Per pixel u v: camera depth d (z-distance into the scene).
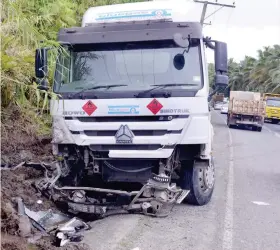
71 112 5.55
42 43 6.07
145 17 6.05
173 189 5.68
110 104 5.46
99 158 5.63
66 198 5.50
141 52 5.77
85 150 5.66
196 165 6.14
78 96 5.54
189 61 5.64
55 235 4.47
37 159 7.31
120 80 5.70
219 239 4.99
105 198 5.74
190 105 5.39
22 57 6.08
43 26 8.08
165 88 5.52
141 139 5.43
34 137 8.02
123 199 5.60
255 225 5.64
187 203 6.46
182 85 5.55
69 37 5.89
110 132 5.52
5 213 4.46
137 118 5.47
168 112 5.39
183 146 5.90
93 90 5.61
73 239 4.57
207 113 5.50
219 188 7.89
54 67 5.87
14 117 7.62
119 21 6.11
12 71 6.27
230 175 9.41
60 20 8.66
